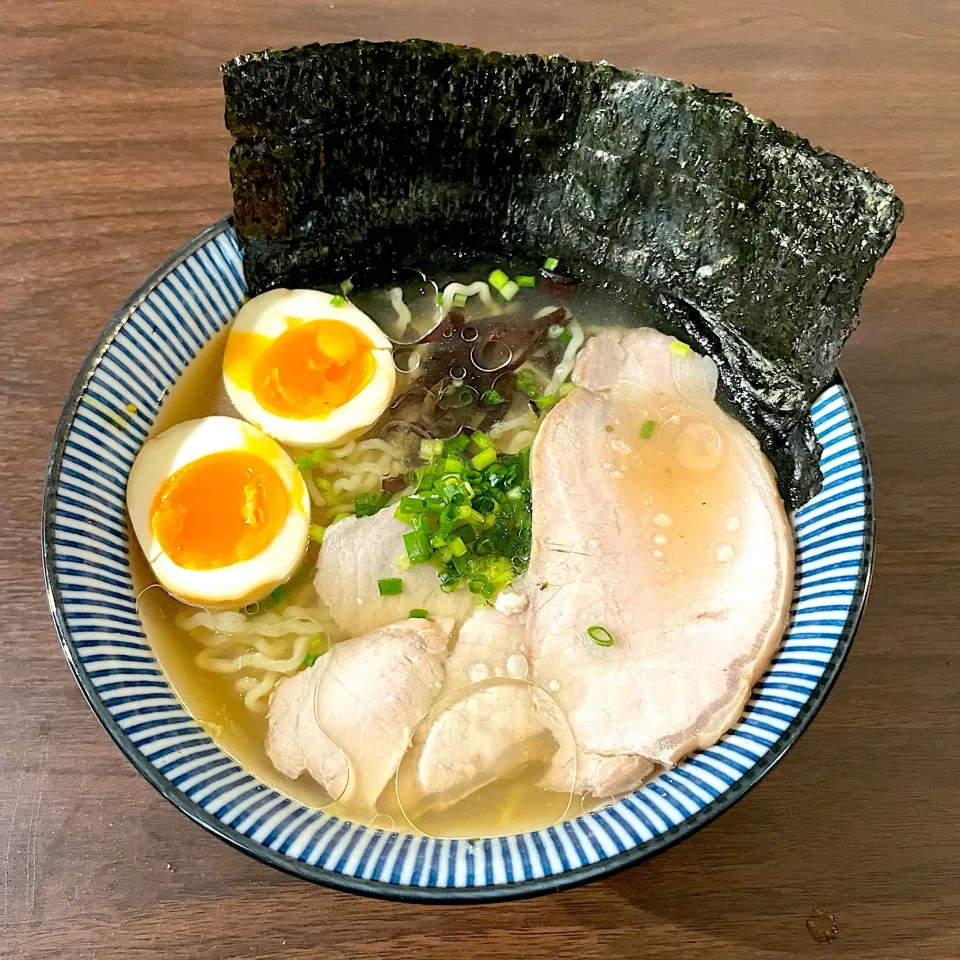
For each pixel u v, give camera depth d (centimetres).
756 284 27
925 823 24
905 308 31
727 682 24
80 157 32
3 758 25
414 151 28
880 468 29
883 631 27
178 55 35
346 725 24
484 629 25
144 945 23
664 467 27
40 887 23
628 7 37
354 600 26
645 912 23
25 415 28
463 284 30
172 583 26
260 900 23
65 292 30
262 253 28
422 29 36
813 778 25
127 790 24
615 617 25
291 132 27
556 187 29
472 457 28
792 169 26
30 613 26
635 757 24
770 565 25
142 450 26
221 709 25
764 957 23
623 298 29
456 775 24
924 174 33
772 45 36
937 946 23
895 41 37
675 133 27
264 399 28
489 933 23
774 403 27
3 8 35
